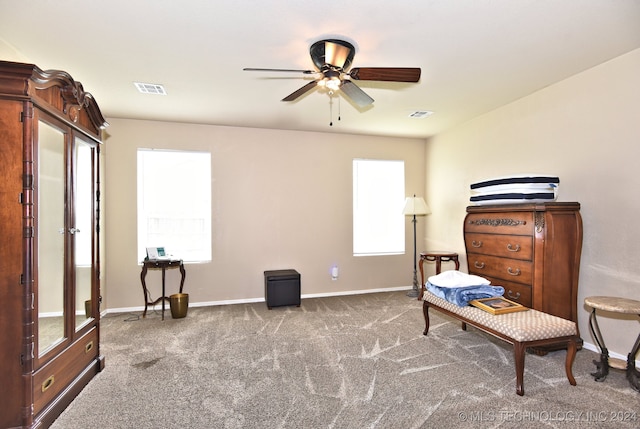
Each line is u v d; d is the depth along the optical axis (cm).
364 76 222
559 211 275
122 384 230
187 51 246
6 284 169
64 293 209
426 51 248
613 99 263
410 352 282
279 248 474
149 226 431
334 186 498
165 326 353
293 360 267
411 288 532
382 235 524
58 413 193
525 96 344
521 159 350
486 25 213
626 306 213
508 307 249
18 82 169
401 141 529
